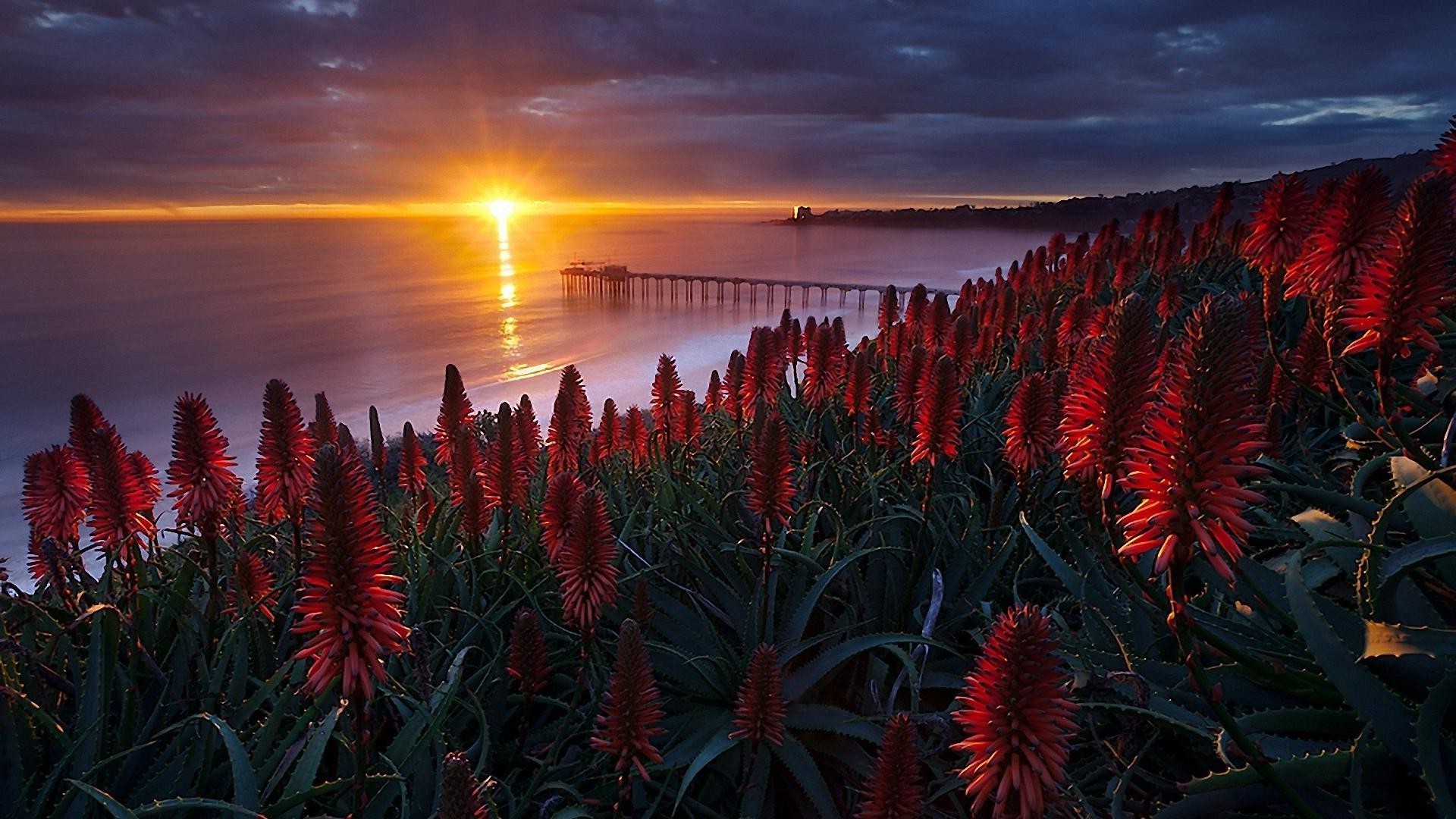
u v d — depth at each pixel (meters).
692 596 5.77
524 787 4.71
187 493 4.66
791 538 6.57
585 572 4.56
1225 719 2.61
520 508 6.68
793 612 5.67
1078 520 6.16
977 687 2.84
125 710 4.10
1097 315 9.09
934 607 4.89
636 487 7.93
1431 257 3.18
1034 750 2.73
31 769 3.84
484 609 5.90
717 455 8.99
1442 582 3.58
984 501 7.38
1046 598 5.96
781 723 4.16
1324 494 4.02
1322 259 4.14
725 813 4.89
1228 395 2.37
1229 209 13.85
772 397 8.60
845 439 8.74
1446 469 2.88
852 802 4.77
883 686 5.25
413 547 6.02
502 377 115.94
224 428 87.81
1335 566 4.02
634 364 125.00
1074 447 3.23
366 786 4.10
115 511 4.65
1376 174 3.97
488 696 5.05
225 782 4.09
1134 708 3.31
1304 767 2.76
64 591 4.95
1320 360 5.05
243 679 4.47
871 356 11.18
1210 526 2.45
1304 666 3.44
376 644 3.24
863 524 6.13
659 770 4.82
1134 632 4.41
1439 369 4.64
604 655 5.58
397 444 20.91
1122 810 3.46
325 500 3.20
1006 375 9.79
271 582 5.42
